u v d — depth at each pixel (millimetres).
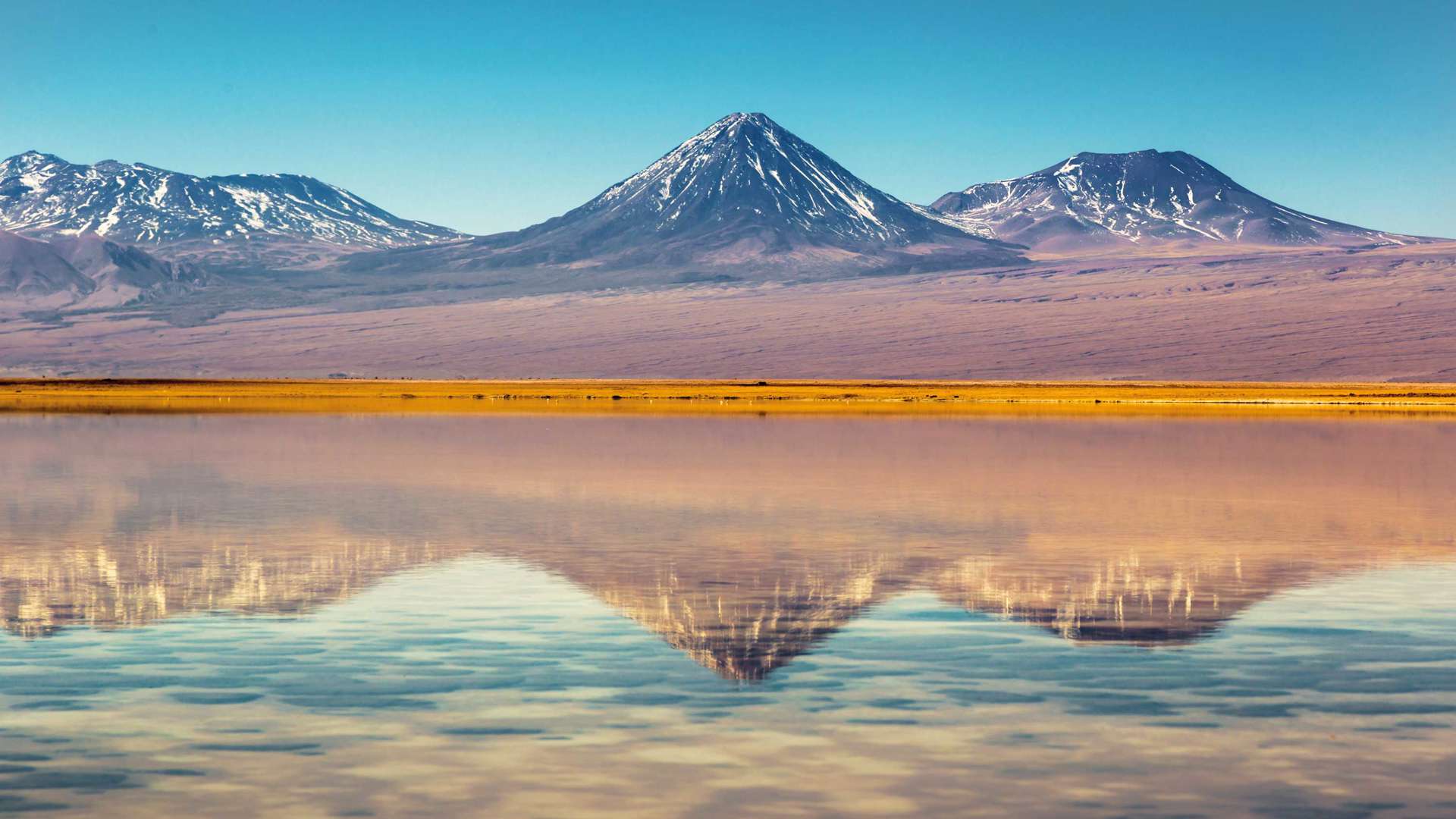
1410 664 15656
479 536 26859
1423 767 11867
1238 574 22375
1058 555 24500
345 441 59531
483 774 11648
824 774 11703
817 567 22953
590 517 30312
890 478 40969
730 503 33531
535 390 162125
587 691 14398
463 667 15438
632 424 76875
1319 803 11008
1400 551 25156
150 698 13992
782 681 14820
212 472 42281
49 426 73438
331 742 12539
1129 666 15555
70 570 22484
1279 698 14125
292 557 24016
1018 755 12211
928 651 16328
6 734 12758
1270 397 144500
